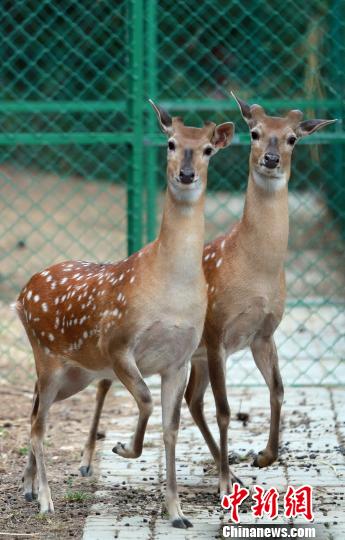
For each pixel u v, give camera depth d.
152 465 10.14
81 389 9.43
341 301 16.97
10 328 15.68
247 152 23.23
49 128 22.66
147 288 8.36
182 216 8.26
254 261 9.12
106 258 20.73
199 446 10.76
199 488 9.47
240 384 13.19
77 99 19.83
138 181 12.91
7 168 27.28
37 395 9.33
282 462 10.16
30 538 8.29
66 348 9.03
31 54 23.14
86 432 11.34
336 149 17.20
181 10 20.42
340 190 17.17
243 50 21.33
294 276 18.75
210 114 22.09
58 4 20.88
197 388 9.79
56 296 9.14
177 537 8.20
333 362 14.07
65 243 21.73
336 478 9.68
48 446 10.83
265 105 16.06
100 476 9.82
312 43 16.38
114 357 8.58
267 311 9.27
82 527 8.52
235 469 9.99
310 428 11.29
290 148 9.07
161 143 13.09
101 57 22.95
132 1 12.75
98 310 8.71
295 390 12.88
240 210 23.06
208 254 9.49
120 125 22.42
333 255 18.86
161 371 8.73
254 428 11.34
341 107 14.69
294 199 21.14
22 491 9.46
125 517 8.68
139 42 12.80
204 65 21.95
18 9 20.81
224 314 9.22
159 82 20.91
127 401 12.68
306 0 17.91
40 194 25.50
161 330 8.41
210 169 23.31
